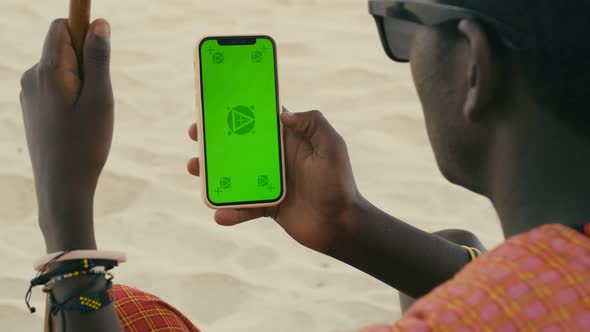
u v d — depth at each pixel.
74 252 1.33
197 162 1.61
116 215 4.13
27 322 3.25
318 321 3.38
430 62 1.10
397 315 3.42
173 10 7.13
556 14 0.95
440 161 1.15
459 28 1.00
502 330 0.87
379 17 1.20
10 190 4.24
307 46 6.52
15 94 5.35
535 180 1.00
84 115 1.34
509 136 1.01
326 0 7.65
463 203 4.46
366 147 5.05
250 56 1.54
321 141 1.49
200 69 1.53
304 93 5.75
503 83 1.00
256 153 1.53
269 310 3.45
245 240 3.96
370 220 1.52
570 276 0.89
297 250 3.94
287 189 1.56
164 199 4.31
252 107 1.53
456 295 0.89
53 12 6.79
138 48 6.31
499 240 4.12
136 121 5.25
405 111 5.46
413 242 1.54
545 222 1.00
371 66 6.16
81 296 1.32
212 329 3.35
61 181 1.36
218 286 3.61
